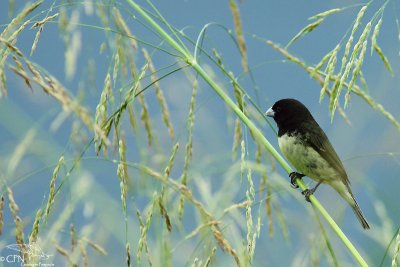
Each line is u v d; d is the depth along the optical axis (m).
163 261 7.38
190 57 7.80
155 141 8.46
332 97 7.18
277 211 9.21
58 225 7.35
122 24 7.96
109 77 7.38
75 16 7.69
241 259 7.28
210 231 7.27
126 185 7.07
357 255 7.12
